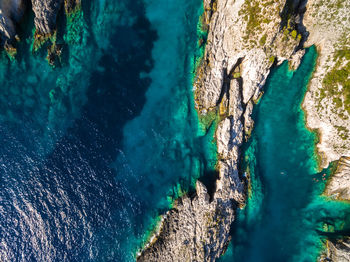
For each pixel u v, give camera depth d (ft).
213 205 113.91
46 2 113.39
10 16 116.26
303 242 117.50
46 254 123.24
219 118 121.70
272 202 121.90
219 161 121.08
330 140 109.29
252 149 121.70
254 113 120.98
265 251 119.65
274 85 117.08
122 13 121.19
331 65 103.14
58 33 121.90
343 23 96.84
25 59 125.18
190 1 117.80
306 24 103.30
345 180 110.63
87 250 123.34
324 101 106.73
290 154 119.85
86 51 123.54
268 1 93.81
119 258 122.42
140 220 123.85
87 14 120.16
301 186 119.75
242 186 118.32
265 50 104.37
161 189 124.77
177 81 123.95
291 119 118.21
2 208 125.08
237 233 119.44
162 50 123.34
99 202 125.08
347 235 112.27
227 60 113.60
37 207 125.08
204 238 111.04
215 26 113.70
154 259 117.60
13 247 124.06
